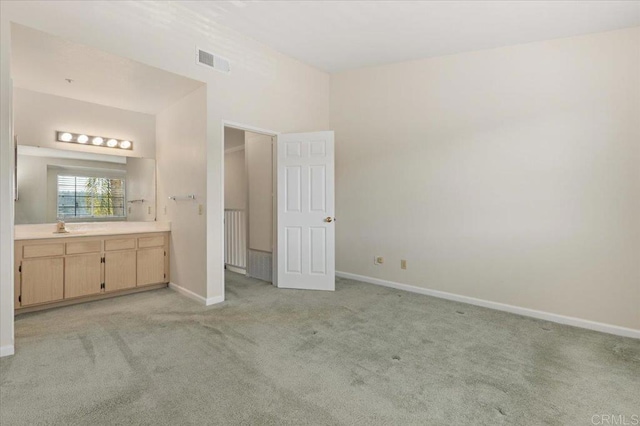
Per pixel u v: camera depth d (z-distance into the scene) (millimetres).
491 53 3209
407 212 3795
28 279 2926
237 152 5238
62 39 2309
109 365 2006
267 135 3936
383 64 3959
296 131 4066
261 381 1841
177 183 3709
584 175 2748
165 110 3926
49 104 3406
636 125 2541
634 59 2547
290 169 3914
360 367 2014
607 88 2646
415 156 3719
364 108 4152
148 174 4109
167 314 2957
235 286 4008
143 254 3676
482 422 1517
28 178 3277
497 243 3189
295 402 1650
